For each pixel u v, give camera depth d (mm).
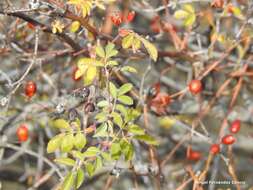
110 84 3252
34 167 5754
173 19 4816
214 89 4980
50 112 4281
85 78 3332
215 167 4469
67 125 3240
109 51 3293
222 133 4430
